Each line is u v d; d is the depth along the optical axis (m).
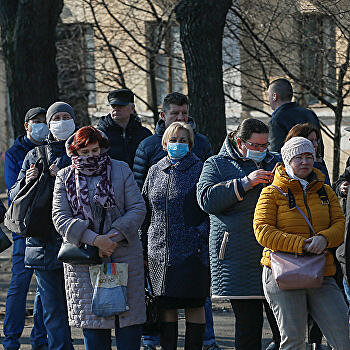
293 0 26.41
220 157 13.12
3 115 52.38
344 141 34.75
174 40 32.84
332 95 28.34
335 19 25.48
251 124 12.77
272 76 29.66
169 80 34.62
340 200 14.34
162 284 13.30
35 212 13.52
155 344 15.43
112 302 11.82
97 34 34.56
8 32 24.84
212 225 12.94
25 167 14.38
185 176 13.50
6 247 14.01
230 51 31.17
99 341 12.14
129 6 32.28
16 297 15.29
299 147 11.55
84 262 11.80
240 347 12.88
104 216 12.04
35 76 24.64
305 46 28.23
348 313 11.41
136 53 32.59
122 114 16.95
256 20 28.62
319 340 14.57
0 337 16.72
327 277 11.70
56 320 14.00
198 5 22.17
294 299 11.55
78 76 35.41
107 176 12.16
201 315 13.71
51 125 14.20
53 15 24.77
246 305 12.81
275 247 11.50
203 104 22.55
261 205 11.71
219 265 12.79
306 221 11.55
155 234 13.48
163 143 13.77
